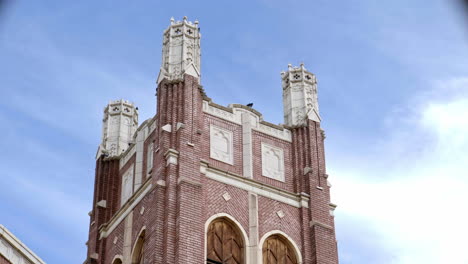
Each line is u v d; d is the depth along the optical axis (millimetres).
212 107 54000
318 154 55281
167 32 56250
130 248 51281
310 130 55906
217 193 50688
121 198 55594
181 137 51000
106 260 53562
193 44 55469
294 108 56969
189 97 52812
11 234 40594
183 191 49000
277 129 55594
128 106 60406
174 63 54500
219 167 51812
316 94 58031
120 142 58406
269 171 53562
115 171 57094
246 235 50125
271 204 52031
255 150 53875
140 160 54594
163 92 53344
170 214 48438
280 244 51219
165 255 47250
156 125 53344
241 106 55031
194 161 50594
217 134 53156
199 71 54438
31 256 40938
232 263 49125
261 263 49594
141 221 50969
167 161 50250
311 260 51125
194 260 47344
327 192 54000
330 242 52000
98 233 54781
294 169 54438
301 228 52094
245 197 51469
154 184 50094
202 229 48781
